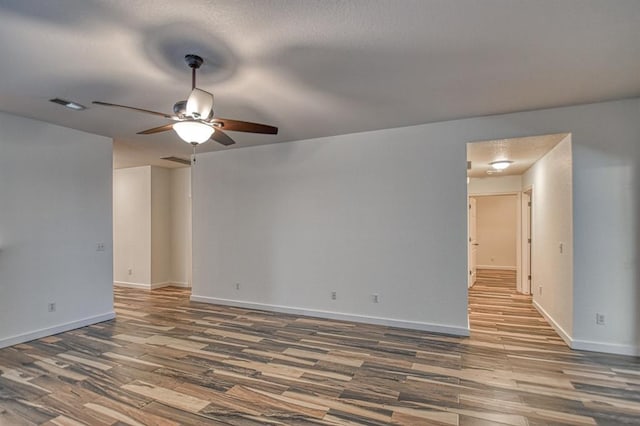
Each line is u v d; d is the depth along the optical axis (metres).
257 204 5.08
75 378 2.79
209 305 5.30
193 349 3.42
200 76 2.67
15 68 2.51
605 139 3.30
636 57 2.41
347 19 1.94
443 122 3.95
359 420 2.21
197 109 2.31
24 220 3.69
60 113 3.54
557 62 2.49
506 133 3.67
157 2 1.76
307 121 3.90
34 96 3.06
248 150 5.17
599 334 3.31
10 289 3.56
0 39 2.11
